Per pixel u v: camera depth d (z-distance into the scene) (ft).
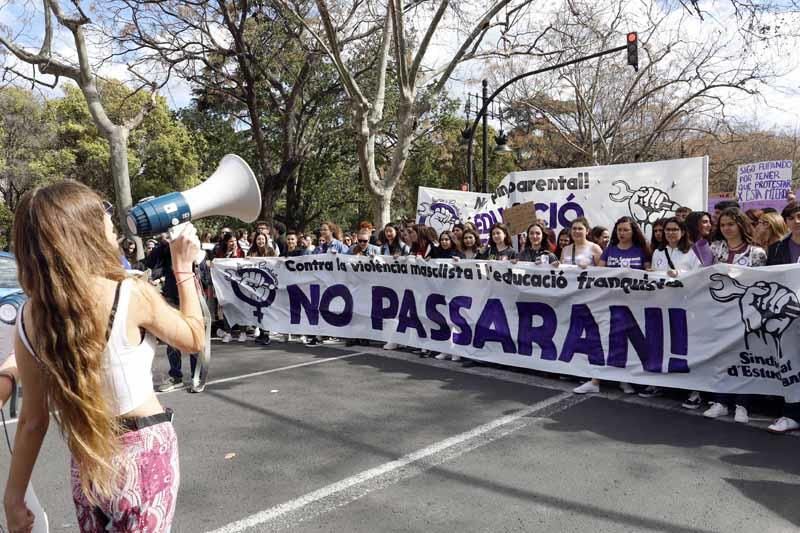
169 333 6.07
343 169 99.30
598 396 18.53
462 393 18.95
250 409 17.72
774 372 15.75
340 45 58.18
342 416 16.84
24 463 5.76
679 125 93.56
